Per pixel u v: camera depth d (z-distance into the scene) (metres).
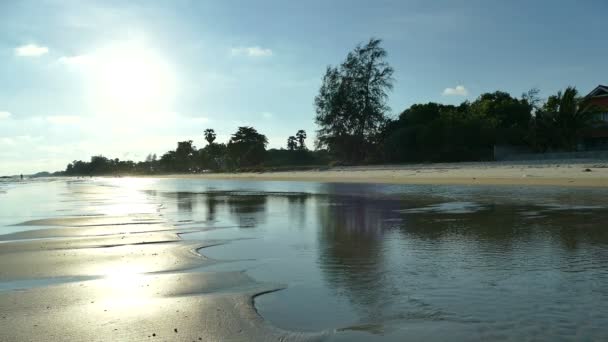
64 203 26.05
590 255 8.23
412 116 61.06
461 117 54.84
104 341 4.77
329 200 22.59
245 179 67.69
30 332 5.02
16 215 18.78
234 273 7.69
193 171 147.25
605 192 20.41
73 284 7.05
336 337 4.82
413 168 45.22
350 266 8.00
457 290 6.35
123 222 15.49
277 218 15.68
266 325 5.16
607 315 5.24
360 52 61.06
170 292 6.54
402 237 10.84
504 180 29.92
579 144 51.09
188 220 15.80
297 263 8.39
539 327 4.94
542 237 10.12
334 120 60.88
